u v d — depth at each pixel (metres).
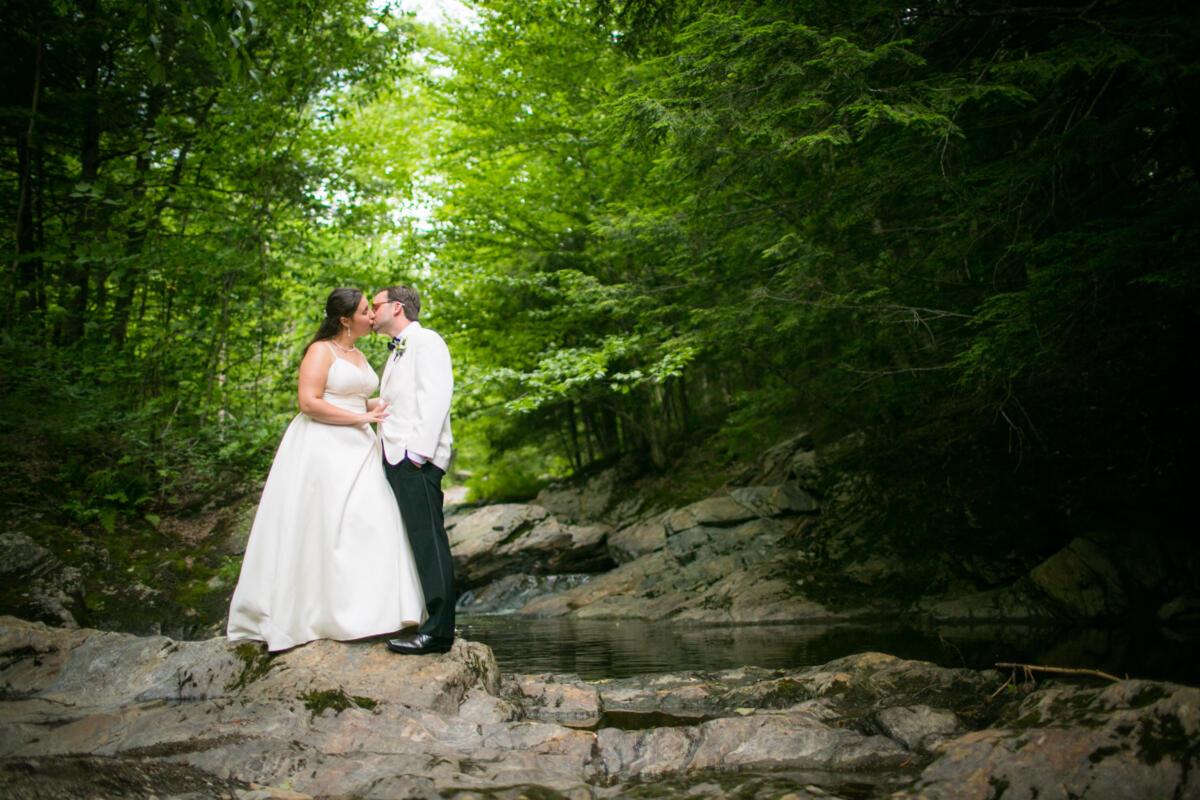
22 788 2.33
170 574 6.95
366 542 3.69
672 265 10.45
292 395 10.06
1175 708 2.32
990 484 9.58
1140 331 6.48
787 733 2.94
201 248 8.44
